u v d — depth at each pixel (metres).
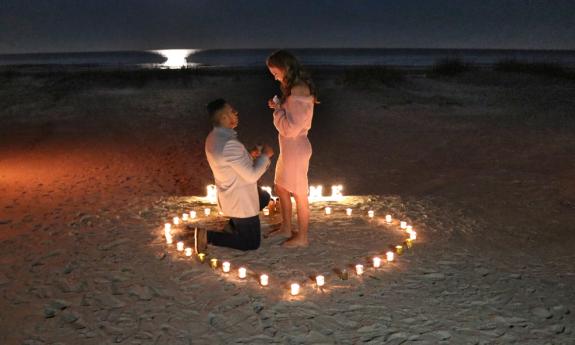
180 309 4.29
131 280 4.81
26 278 4.88
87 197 7.67
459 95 20.69
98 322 4.09
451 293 4.57
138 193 7.86
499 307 4.34
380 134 13.39
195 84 24.42
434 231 6.20
